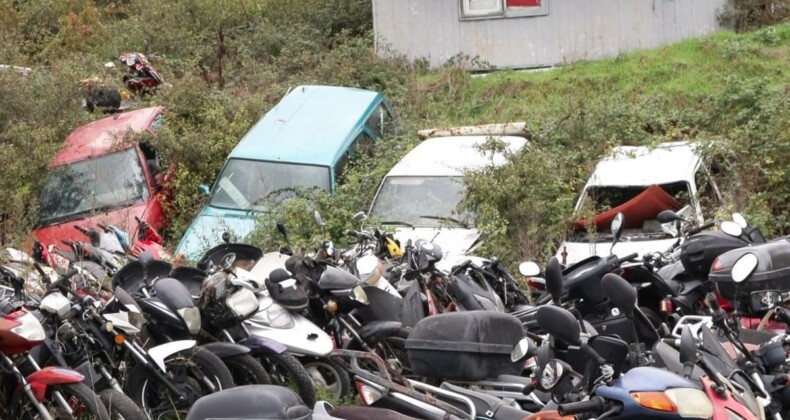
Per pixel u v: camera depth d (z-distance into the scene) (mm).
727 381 7070
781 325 9758
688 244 11273
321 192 16484
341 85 23484
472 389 8320
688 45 23984
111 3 33531
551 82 23328
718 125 18562
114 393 9070
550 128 18484
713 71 22500
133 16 30391
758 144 16594
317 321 11188
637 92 22062
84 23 29125
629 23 24938
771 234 15469
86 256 13289
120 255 14195
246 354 9992
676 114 19219
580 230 15414
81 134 19359
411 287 11188
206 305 10156
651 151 16422
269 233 15844
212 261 12445
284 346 10305
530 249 15172
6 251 12727
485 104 22984
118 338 9484
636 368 6801
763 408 7449
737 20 24953
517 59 25328
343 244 15453
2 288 10859
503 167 15625
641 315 9695
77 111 20422
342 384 10602
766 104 17781
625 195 15719
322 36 27266
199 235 16469
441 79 24078
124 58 24344
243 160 17906
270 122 19062
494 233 15008
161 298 10016
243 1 27375
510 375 8312
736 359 7930
